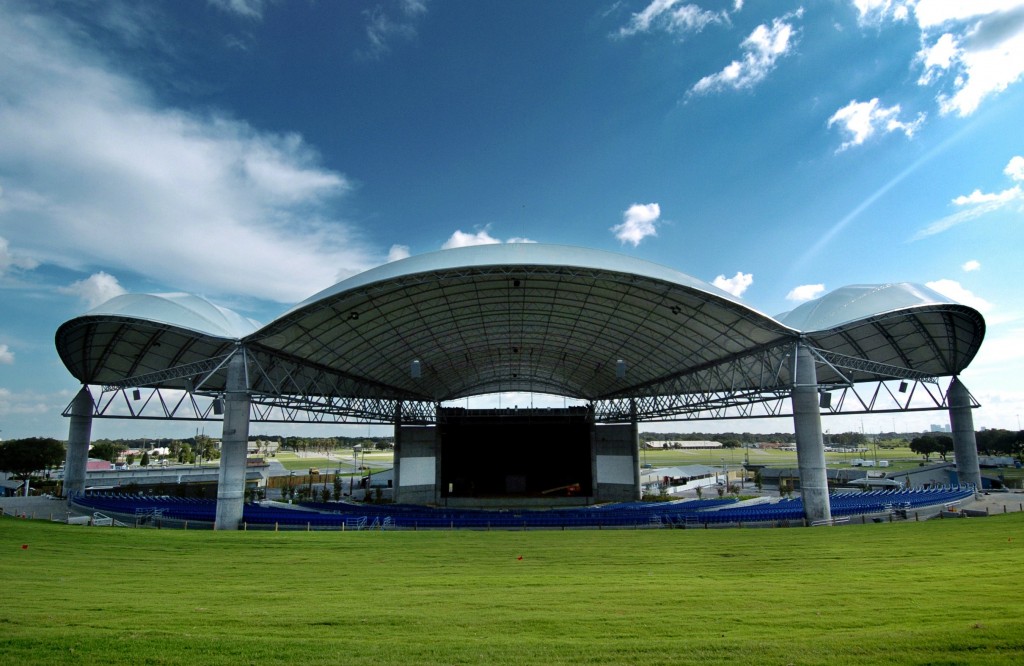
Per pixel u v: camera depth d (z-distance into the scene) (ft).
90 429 134.72
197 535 80.07
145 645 28.58
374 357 144.66
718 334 113.60
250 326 118.32
